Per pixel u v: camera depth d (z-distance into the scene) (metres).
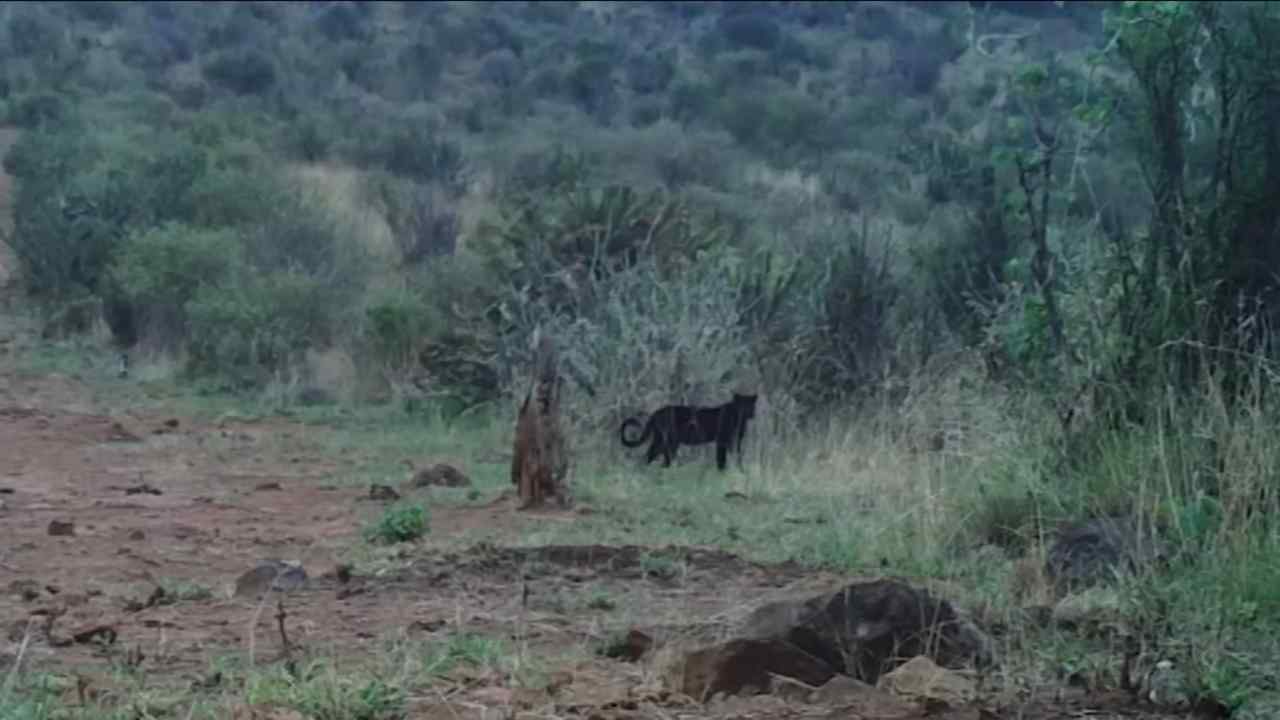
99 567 25.45
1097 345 28.09
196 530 28.95
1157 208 28.27
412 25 151.88
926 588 21.31
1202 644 18.95
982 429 29.69
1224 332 26.98
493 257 50.53
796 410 39.91
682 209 51.19
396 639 19.69
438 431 44.81
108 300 58.97
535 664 18.45
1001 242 44.25
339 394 51.53
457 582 24.14
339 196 80.06
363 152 96.06
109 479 35.56
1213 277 27.61
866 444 36.34
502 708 16.66
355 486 34.94
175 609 22.00
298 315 56.78
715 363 40.91
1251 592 20.77
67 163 75.88
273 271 61.25
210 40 135.75
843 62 142.75
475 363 47.69
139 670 18.14
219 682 17.64
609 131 111.81
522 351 45.56
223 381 52.72
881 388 40.28
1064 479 26.61
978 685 18.00
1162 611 20.27
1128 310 27.89
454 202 85.19
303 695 16.52
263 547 27.34
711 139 106.00
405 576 24.44
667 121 110.31
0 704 16.11
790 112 111.31
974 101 105.88
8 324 60.28
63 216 64.38
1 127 93.25
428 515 30.94
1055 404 27.89
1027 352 29.78
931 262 46.03
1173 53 28.62
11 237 66.12
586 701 17.12
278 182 77.25
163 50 130.88
